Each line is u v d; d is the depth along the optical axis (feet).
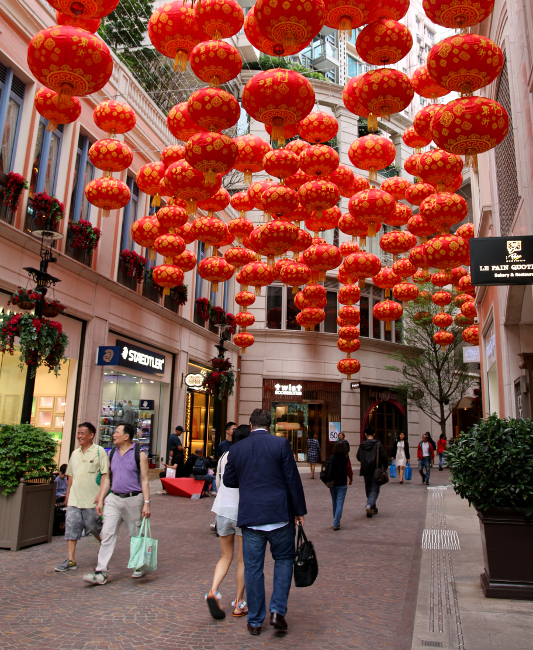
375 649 12.23
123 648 12.17
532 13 19.29
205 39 17.31
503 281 19.20
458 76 14.47
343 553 23.12
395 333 95.14
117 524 18.26
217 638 12.92
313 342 84.74
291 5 13.08
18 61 34.45
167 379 57.93
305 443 81.76
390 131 94.43
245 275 27.94
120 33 59.57
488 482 16.21
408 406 96.12
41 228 34.91
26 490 22.99
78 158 42.68
